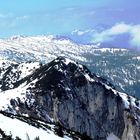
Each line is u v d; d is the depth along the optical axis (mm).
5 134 81750
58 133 105750
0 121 91688
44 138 92625
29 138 86188
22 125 95250
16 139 81500
